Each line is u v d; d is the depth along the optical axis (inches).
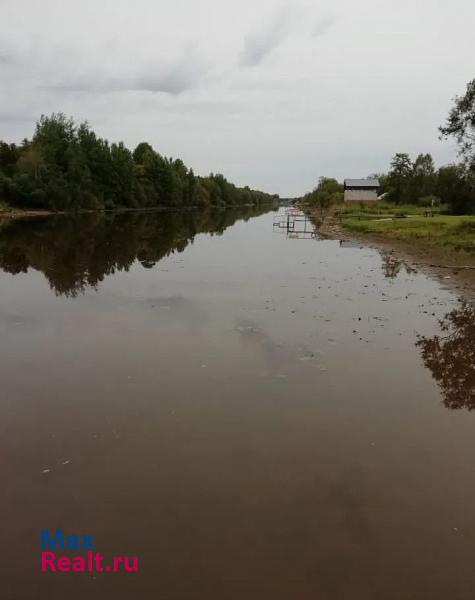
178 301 594.6
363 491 223.5
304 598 165.2
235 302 586.6
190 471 239.8
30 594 169.8
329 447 262.2
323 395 327.6
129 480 233.0
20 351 414.9
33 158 2588.6
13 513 210.5
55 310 553.6
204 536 194.9
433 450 260.1
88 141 3152.1
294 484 228.7
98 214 2787.9
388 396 327.0
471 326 481.1
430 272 798.5
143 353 407.8
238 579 173.5
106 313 538.0
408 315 523.5
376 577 173.9
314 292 644.7
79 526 202.1
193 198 4483.3
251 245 1305.4
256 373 364.2
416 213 2364.7
